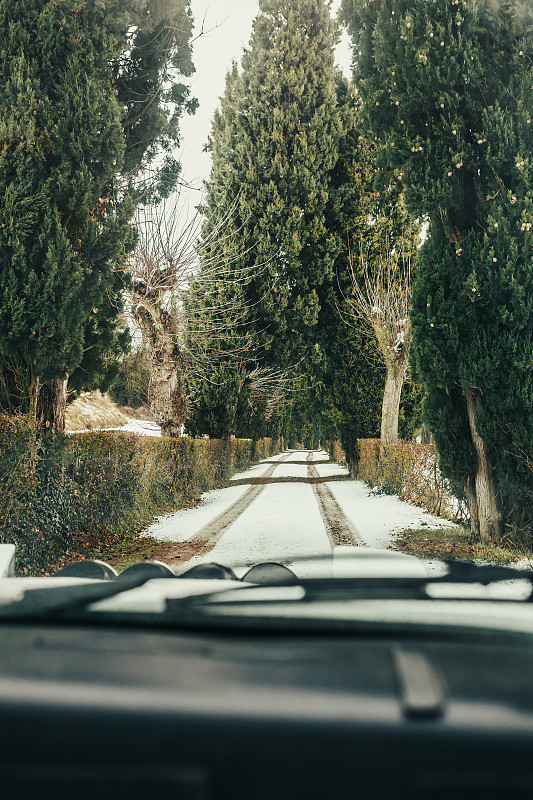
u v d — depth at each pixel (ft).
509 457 30.22
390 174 33.88
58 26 27.84
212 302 71.15
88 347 33.35
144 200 46.80
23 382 25.85
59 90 27.35
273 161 79.25
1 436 23.00
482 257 29.71
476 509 32.78
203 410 77.00
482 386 30.71
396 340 67.77
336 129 82.28
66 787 2.49
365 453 74.18
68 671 2.98
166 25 37.58
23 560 24.12
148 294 55.31
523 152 29.25
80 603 4.73
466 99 30.94
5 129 25.61
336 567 5.90
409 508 47.16
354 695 2.61
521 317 29.12
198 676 2.87
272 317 79.66
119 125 29.09
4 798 2.50
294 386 106.42
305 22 83.46
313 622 3.74
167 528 38.55
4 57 26.53
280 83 81.71
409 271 71.15
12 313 24.85
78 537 30.12
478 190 30.89
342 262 81.76
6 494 23.03
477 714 2.44
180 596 5.44
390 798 2.30
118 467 37.35
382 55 32.91
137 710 2.52
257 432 119.85
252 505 50.24
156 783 2.43
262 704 2.53
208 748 2.41
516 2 30.01
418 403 79.87
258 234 78.23
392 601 4.80
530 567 25.39
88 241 28.22
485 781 2.26
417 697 2.52
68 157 27.43
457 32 30.89
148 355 63.46
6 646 3.49
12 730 2.54
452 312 30.91
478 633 3.62
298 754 2.35
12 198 25.08
